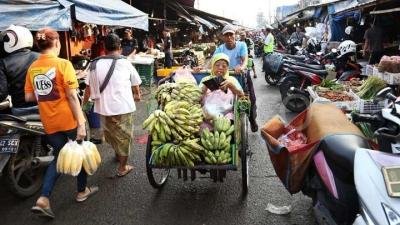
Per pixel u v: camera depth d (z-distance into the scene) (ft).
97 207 15.38
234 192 16.40
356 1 50.80
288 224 13.67
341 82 30.04
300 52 54.75
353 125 11.95
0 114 15.48
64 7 20.93
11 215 14.99
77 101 14.51
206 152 14.61
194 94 16.20
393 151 9.35
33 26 18.84
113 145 18.19
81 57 36.60
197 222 14.03
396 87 25.30
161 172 17.30
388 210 7.50
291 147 12.25
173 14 74.79
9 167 15.43
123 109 17.49
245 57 21.95
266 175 18.20
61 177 18.53
